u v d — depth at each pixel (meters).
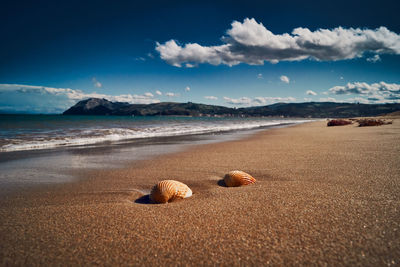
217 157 7.25
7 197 3.81
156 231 2.40
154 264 1.87
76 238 2.31
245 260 1.87
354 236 2.12
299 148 8.41
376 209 2.68
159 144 11.13
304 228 2.31
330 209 2.73
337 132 15.01
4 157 7.71
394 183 3.69
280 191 3.55
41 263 1.93
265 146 9.47
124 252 2.05
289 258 1.86
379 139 9.77
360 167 4.93
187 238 2.24
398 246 1.93
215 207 3.01
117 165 6.41
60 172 5.64
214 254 1.97
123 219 2.73
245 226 2.43
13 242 2.26
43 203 3.47
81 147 10.12
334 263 1.77
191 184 4.46
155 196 3.43
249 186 3.97
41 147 10.09
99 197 3.76
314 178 4.27
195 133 18.12
